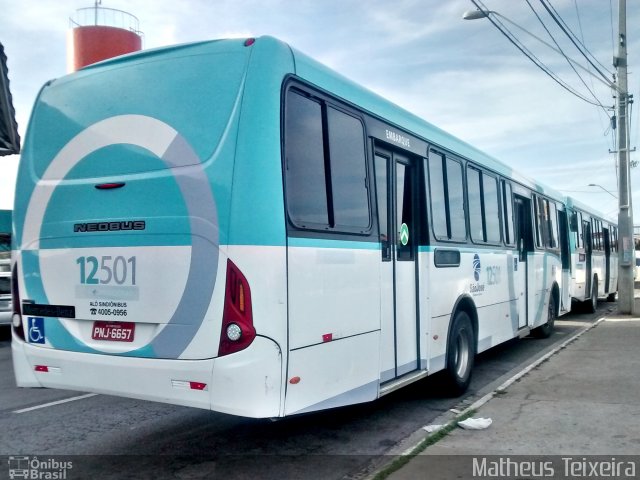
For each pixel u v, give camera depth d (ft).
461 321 25.52
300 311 15.03
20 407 23.98
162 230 15.20
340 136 17.31
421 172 22.48
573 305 63.31
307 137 15.88
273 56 15.11
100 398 25.45
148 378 15.16
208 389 14.38
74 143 17.15
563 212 48.16
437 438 18.60
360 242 17.71
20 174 18.19
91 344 16.21
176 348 14.83
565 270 47.85
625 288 58.49
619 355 33.06
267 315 14.19
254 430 20.80
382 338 19.20
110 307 15.90
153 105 15.99
